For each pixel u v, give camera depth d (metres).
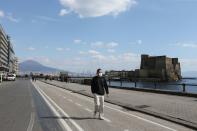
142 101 22.86
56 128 11.81
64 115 15.88
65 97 30.14
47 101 25.09
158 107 18.75
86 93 34.78
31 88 50.78
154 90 32.38
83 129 11.57
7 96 31.14
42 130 11.38
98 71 14.56
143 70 151.25
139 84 82.31
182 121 13.48
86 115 15.88
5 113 16.81
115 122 13.46
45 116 15.47
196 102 21.25
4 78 113.25
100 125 12.57
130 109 18.94
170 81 149.25
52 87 55.81
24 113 16.80
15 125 12.55
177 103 20.67
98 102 14.43
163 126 12.59
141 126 12.47
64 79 94.38
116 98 26.34
